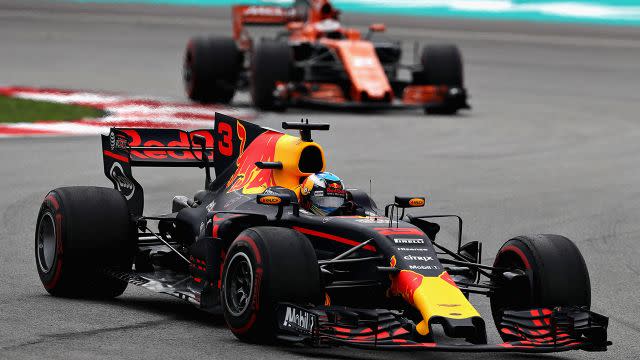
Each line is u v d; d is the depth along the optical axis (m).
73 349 25.83
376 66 89.44
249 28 176.12
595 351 27.02
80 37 165.12
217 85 91.38
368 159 64.88
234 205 30.30
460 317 24.27
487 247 42.75
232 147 32.41
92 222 31.22
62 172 56.72
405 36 183.50
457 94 89.94
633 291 35.72
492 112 95.44
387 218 28.50
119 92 97.38
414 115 90.81
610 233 46.50
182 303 32.00
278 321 25.42
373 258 26.41
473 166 63.97
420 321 25.83
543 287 26.69
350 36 93.81
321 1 95.12
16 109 82.44
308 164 29.73
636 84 129.75
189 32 178.00
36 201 48.69
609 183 60.16
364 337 24.55
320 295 25.83
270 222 28.98
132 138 35.88
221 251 28.31
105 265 31.36
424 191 54.88
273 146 30.38
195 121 77.44
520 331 25.94
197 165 35.12
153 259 32.25
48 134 71.31
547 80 131.25
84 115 80.19
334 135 75.38
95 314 29.86
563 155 70.44
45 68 120.44
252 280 25.77
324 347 25.53
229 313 26.72
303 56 90.88
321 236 28.08
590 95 115.25
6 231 42.09
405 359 26.06
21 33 168.12
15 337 26.88
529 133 81.25
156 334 27.66
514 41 185.00
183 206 34.88
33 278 34.56
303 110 91.31
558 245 27.41
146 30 180.00
